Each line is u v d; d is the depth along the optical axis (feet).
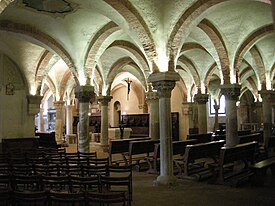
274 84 78.28
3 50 47.06
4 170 23.85
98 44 38.70
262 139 64.54
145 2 27.89
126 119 95.45
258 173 27.99
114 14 29.76
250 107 98.37
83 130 40.83
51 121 110.22
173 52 29.71
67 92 81.00
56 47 39.47
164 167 29.01
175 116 84.17
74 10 32.73
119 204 21.62
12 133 49.06
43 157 32.48
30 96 49.85
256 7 33.30
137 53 47.16
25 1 30.14
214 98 89.56
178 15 28.86
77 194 14.69
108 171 23.43
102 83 59.77
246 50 40.42
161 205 21.90
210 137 54.29
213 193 25.46
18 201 15.24
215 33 38.04
